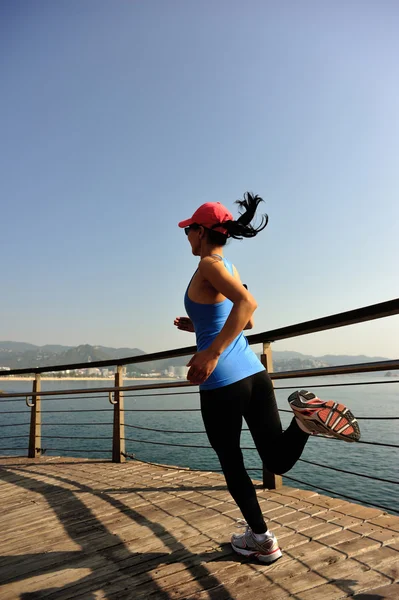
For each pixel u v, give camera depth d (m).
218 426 1.56
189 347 3.34
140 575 1.70
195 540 2.02
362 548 1.76
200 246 1.67
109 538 2.15
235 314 1.36
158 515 2.46
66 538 2.20
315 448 21.06
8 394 5.22
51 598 1.56
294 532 2.01
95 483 3.40
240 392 1.53
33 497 3.13
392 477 14.93
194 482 3.17
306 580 1.54
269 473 2.82
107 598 1.54
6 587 1.67
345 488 13.74
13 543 2.18
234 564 1.72
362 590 1.43
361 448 20.70
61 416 42.31
